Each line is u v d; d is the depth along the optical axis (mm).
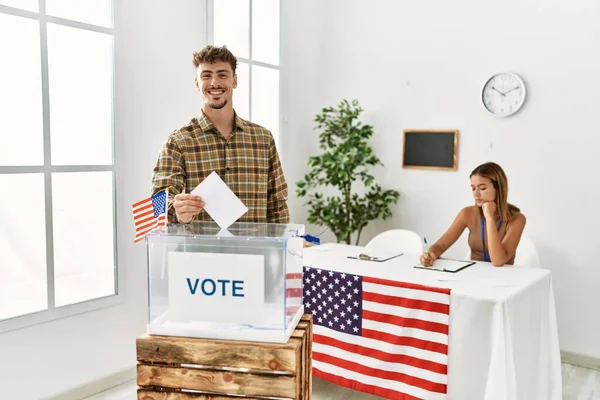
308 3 4070
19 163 2393
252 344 1132
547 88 3221
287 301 1162
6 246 2361
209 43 3242
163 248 1180
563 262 3234
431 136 3686
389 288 2223
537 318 2281
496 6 3371
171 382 1173
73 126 2604
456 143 3562
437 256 2664
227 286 1159
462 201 3590
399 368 2207
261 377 1136
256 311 1152
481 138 3486
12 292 2391
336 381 2416
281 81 3846
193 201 1345
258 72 3670
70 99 2582
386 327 2238
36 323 2445
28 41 2391
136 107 2854
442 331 2082
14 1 2322
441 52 3613
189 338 1174
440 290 2084
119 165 2781
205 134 1994
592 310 3152
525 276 2314
